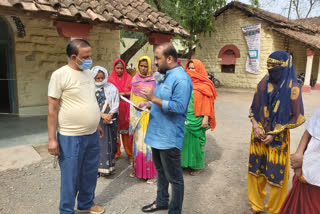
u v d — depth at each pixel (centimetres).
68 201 260
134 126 358
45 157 441
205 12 1309
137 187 357
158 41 606
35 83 720
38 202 316
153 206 299
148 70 359
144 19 559
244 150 509
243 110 914
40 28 707
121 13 542
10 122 654
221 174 400
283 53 241
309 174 182
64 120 248
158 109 248
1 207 302
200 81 375
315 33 1650
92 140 271
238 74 1549
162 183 288
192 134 374
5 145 488
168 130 244
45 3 406
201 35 1712
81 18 439
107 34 802
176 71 241
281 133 251
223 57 1617
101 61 803
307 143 195
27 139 525
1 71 889
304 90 1394
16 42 677
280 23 1335
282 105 243
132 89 367
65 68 246
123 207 308
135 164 368
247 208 308
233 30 1540
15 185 352
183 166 385
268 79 258
